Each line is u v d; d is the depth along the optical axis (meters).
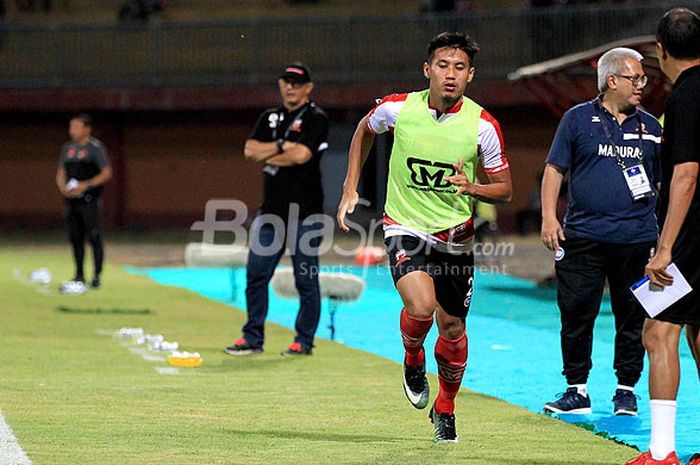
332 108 112.25
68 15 132.75
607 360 38.44
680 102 20.58
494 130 23.77
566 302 28.64
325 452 23.48
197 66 116.00
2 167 126.19
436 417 24.81
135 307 53.72
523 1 120.31
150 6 128.25
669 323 21.27
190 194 124.69
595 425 27.17
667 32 21.00
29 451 23.14
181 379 33.16
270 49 113.94
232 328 46.50
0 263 79.69
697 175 20.72
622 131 28.11
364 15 116.31
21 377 33.00
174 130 124.50
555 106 65.19
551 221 27.36
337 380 33.34
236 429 25.83
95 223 61.03
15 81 114.81
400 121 23.91
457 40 23.50
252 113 121.00
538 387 32.94
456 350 24.27
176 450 23.47
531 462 22.83
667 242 20.64
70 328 45.66
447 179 23.03
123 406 28.53
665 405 21.12
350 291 42.72
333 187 115.38
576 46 103.62
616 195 28.16
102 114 121.12
